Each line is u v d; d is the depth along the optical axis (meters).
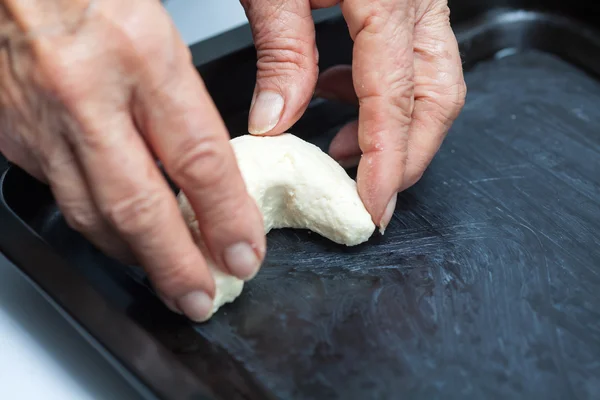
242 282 0.27
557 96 0.38
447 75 0.31
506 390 0.26
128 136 0.22
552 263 0.30
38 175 0.25
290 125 0.30
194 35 0.40
